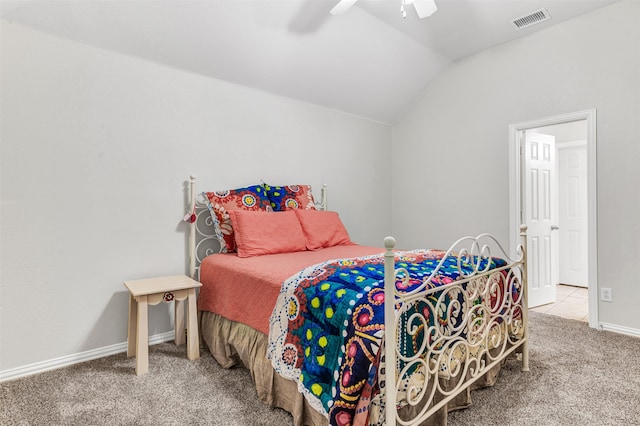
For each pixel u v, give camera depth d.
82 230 2.14
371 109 3.86
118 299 2.28
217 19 2.34
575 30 2.81
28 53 1.94
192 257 2.56
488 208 3.42
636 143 2.51
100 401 1.67
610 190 2.62
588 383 1.84
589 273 2.72
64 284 2.07
